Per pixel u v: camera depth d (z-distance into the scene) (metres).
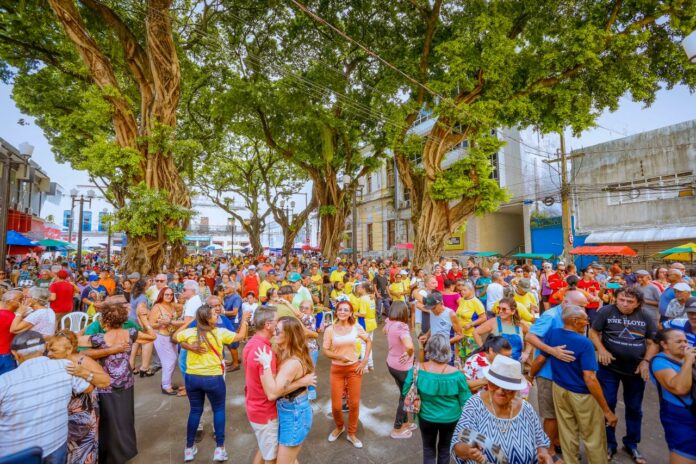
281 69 15.13
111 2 11.11
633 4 12.27
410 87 15.72
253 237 27.02
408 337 4.13
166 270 9.91
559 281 8.80
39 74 14.93
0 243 8.74
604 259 17.09
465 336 5.08
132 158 10.37
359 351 4.96
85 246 38.75
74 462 2.96
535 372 3.68
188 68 15.62
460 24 13.65
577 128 13.23
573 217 18.55
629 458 3.72
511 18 13.29
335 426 4.46
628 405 3.74
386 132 16.84
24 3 11.23
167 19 11.12
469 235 23.56
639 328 3.69
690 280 6.62
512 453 2.31
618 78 12.67
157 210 10.36
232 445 4.04
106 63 10.70
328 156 18.02
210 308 3.76
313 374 2.99
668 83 13.68
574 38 12.07
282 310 5.24
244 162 26.39
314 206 23.92
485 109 13.06
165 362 5.48
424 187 16.75
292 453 2.86
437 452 3.18
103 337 3.53
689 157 14.79
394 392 5.52
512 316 4.50
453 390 2.97
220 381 3.71
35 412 2.46
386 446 3.99
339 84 15.99
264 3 13.98
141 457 3.79
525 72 13.51
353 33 15.70
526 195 20.72
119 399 3.51
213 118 18.53
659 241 15.14
